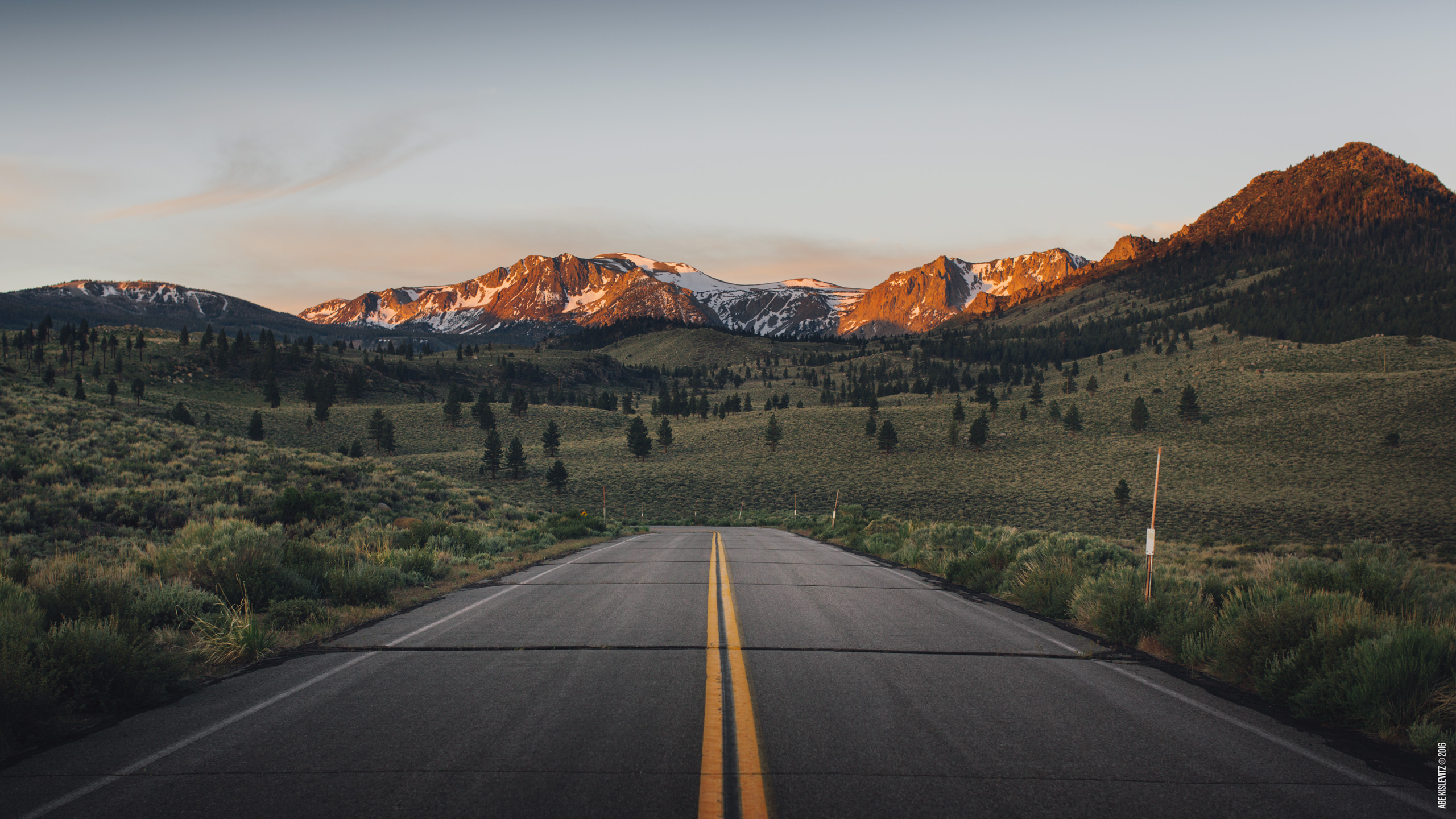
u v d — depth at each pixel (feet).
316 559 36.32
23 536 44.83
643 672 19.45
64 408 87.81
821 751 13.53
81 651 16.12
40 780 12.27
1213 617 23.32
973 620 28.32
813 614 29.17
